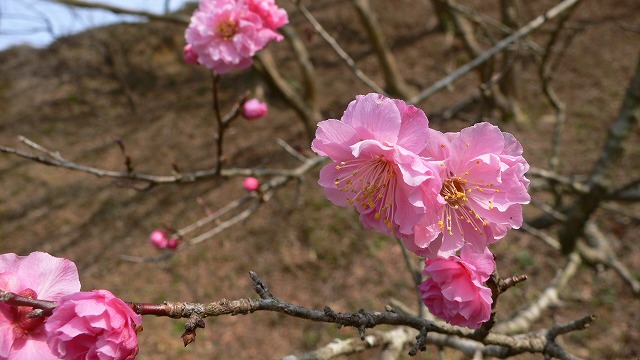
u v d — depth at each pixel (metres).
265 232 6.82
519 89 8.16
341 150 1.14
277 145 8.02
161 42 10.49
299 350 5.44
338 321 1.20
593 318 1.50
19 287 1.05
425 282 1.26
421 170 1.06
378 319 1.26
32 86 9.91
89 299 0.95
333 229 6.70
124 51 10.31
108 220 7.29
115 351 0.94
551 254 5.80
